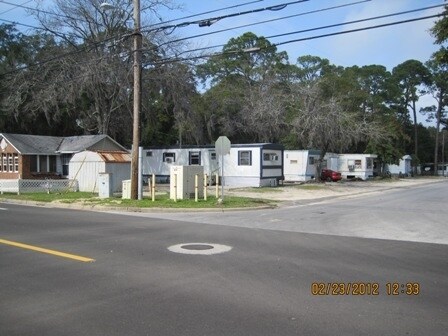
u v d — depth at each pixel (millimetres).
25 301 5871
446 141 95062
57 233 11562
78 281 6844
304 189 32500
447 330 4938
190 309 5570
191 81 36594
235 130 49406
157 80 33250
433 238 11531
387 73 70125
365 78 68312
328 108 37094
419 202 23344
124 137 43094
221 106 47625
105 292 6273
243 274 7340
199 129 43656
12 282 6773
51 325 5027
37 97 32844
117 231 12109
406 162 67375
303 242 10625
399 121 68062
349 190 33188
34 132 41844
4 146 34125
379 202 23469
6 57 39031
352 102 43688
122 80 31781
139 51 20906
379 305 5801
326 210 19062
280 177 36000
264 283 6793
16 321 5148
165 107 36500
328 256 8898
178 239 10852
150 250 9344
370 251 9531
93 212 17688
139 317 5277
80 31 33250
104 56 30672
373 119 51469
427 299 6074
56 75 32812
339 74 53812
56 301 5871
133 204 19391
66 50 33156
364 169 51250
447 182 51188
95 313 5414
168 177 37750
